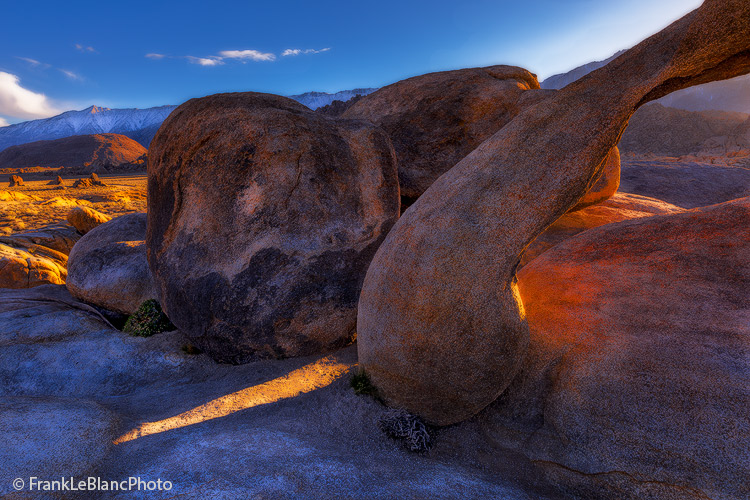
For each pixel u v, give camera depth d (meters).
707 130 98.25
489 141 5.11
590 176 4.54
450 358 4.57
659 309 5.08
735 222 6.09
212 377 7.12
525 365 5.23
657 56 4.34
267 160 7.38
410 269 4.68
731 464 3.50
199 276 7.42
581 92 4.71
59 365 7.47
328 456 4.32
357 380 5.67
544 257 7.13
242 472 3.83
